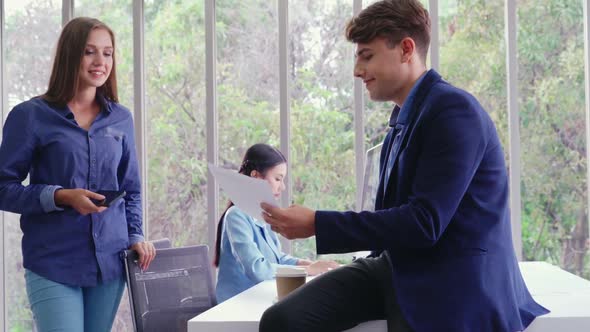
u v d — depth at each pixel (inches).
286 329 64.7
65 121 101.1
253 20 150.0
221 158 150.7
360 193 143.0
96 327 103.7
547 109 139.3
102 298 103.1
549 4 139.3
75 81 101.4
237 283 109.7
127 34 153.6
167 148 152.5
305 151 147.6
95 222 101.0
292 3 148.4
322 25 147.3
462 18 142.5
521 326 64.3
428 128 64.7
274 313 65.8
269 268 104.9
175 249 103.2
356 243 63.7
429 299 62.6
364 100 144.7
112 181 104.9
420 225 61.5
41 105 101.1
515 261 68.7
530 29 140.0
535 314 67.7
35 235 99.3
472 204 64.8
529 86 139.9
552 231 138.8
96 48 102.4
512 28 138.5
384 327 68.9
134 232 108.6
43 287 98.1
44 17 156.0
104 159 103.7
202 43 151.3
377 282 69.4
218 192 150.5
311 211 66.3
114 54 106.4
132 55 153.2
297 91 148.2
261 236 113.3
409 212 62.2
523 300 69.2
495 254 64.4
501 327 62.5
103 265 101.3
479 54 141.9
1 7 157.6
